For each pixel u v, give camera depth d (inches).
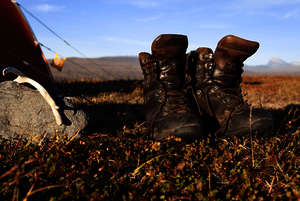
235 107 22.9
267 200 15.5
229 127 22.9
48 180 15.5
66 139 20.2
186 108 22.2
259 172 18.2
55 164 16.4
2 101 20.3
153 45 22.2
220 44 22.5
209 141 22.6
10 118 20.0
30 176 15.9
